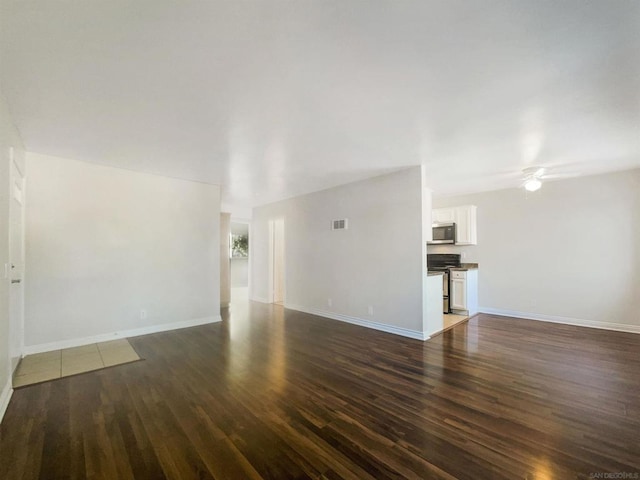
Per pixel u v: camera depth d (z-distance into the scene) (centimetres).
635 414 217
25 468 164
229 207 727
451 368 303
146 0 133
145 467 165
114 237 407
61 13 140
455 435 193
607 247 454
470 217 579
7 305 246
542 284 513
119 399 241
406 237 421
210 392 253
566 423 206
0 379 221
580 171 440
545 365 310
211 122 265
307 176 458
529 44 165
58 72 188
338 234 520
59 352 351
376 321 457
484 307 578
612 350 356
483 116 254
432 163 392
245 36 158
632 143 316
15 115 248
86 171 385
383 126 275
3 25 146
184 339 405
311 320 516
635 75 193
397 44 165
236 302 708
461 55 175
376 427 203
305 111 245
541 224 515
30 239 344
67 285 369
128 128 277
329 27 152
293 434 195
